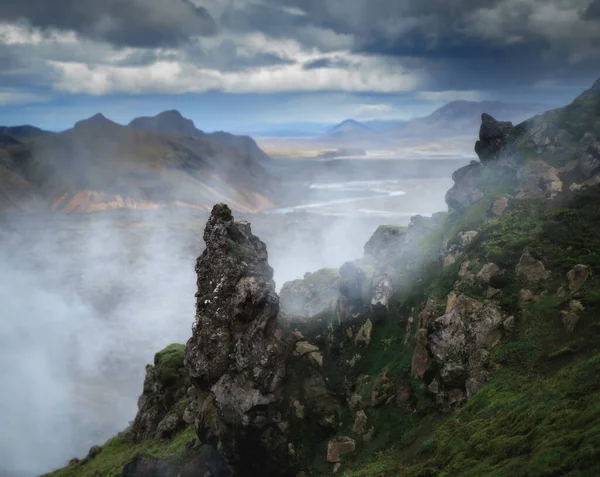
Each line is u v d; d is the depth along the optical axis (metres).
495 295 52.88
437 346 51.56
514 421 40.59
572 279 49.94
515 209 61.25
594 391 38.44
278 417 57.69
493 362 48.59
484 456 39.66
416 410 52.62
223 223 61.84
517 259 54.66
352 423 56.66
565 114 67.62
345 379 60.62
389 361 59.03
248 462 57.97
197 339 59.41
